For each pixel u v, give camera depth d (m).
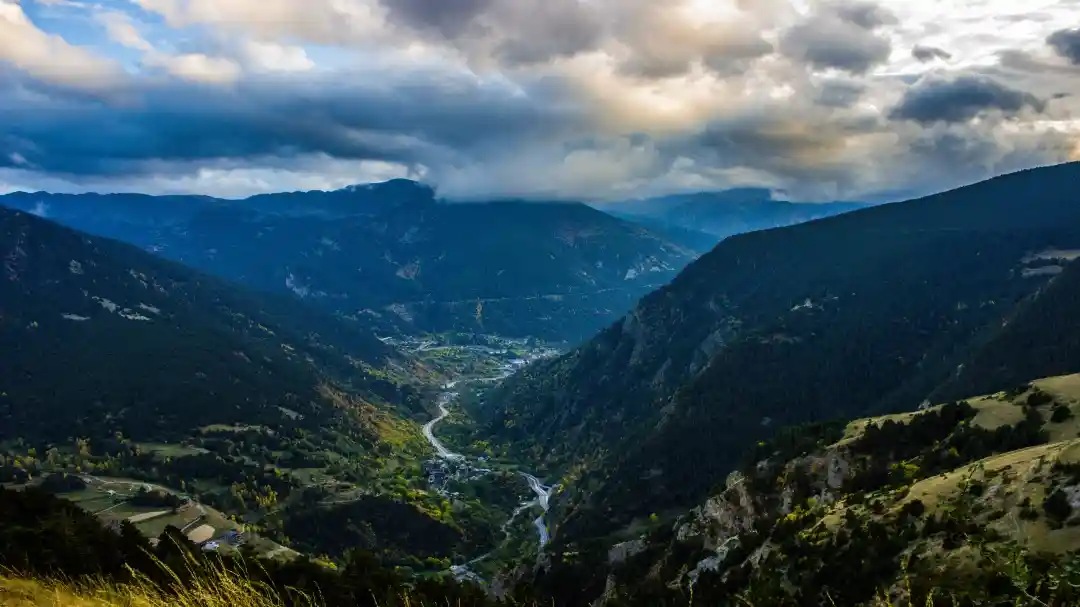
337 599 50.50
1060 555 41.44
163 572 36.91
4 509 48.91
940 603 41.12
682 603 75.81
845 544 61.16
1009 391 90.44
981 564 44.72
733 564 80.06
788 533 74.44
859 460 88.44
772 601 59.16
